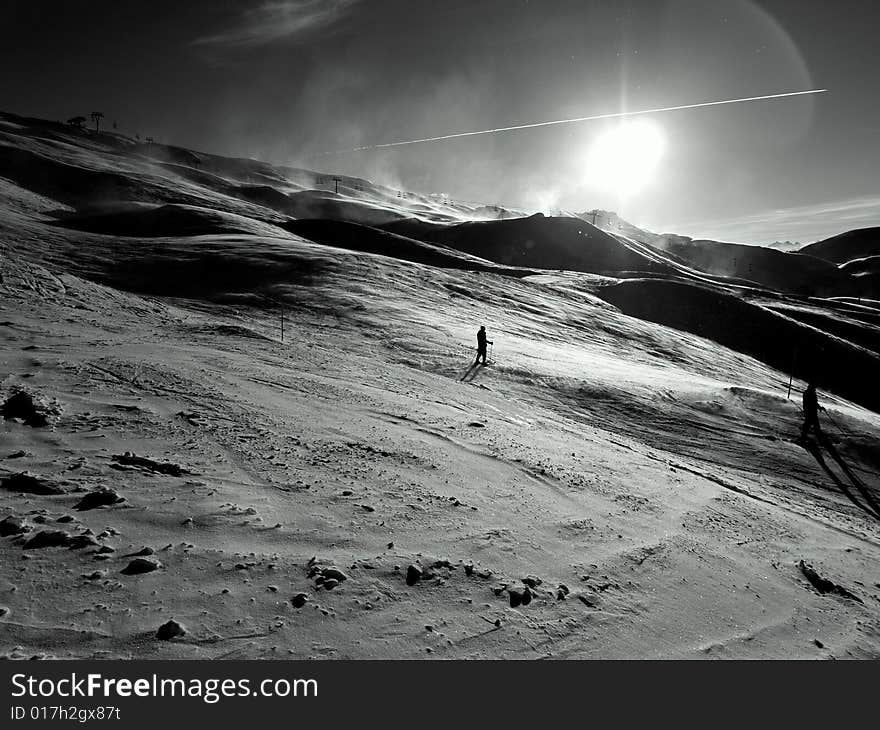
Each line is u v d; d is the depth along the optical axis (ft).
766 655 13.42
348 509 17.07
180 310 75.92
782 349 173.78
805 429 47.47
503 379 59.82
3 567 11.35
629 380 65.36
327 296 103.76
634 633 13.14
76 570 11.64
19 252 115.65
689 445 43.62
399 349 71.56
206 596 11.46
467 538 16.37
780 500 30.94
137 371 30.94
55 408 22.34
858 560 22.79
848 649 14.47
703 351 131.13
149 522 14.25
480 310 115.55
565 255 389.19
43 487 15.24
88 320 49.21
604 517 20.61
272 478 18.65
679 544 19.33
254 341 52.60
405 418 30.73
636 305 195.52
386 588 12.87
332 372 42.39
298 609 11.51
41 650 9.45
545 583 14.51
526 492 21.75
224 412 25.70
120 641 9.88
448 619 12.14
